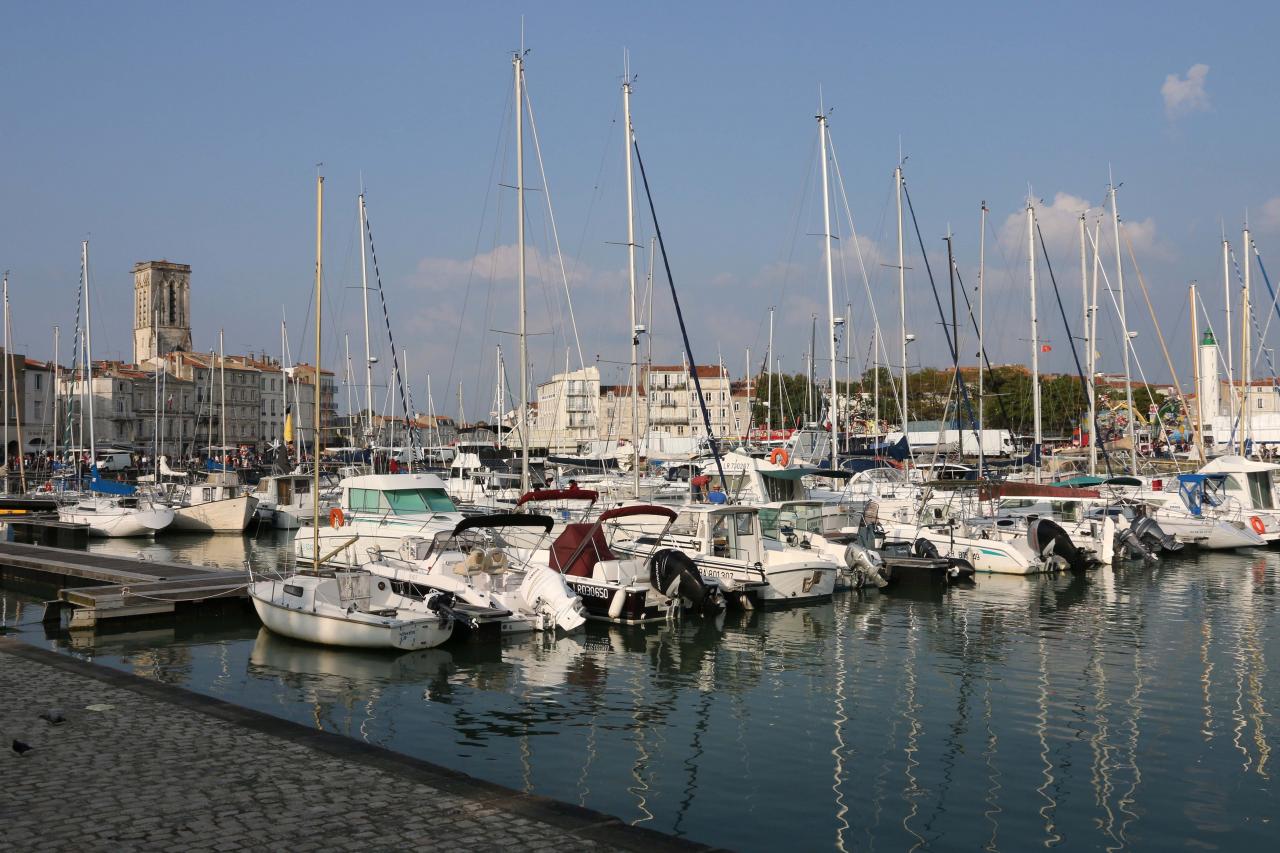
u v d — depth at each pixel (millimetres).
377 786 9672
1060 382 96562
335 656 19812
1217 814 11531
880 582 28703
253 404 139500
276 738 11297
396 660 19500
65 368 107125
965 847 10625
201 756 10625
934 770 13047
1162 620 23859
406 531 30859
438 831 8539
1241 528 37656
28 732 11539
